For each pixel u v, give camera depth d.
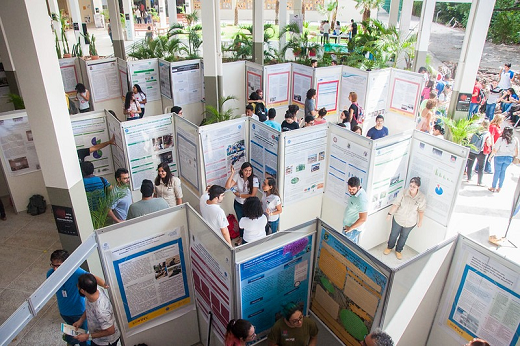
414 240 5.53
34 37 3.41
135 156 5.54
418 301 2.94
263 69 8.37
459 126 7.07
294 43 12.95
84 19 29.27
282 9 12.75
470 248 2.82
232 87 9.10
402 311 2.85
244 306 3.02
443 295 3.12
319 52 13.13
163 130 5.68
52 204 4.14
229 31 22.14
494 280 2.70
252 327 2.80
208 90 8.19
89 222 4.38
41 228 6.12
